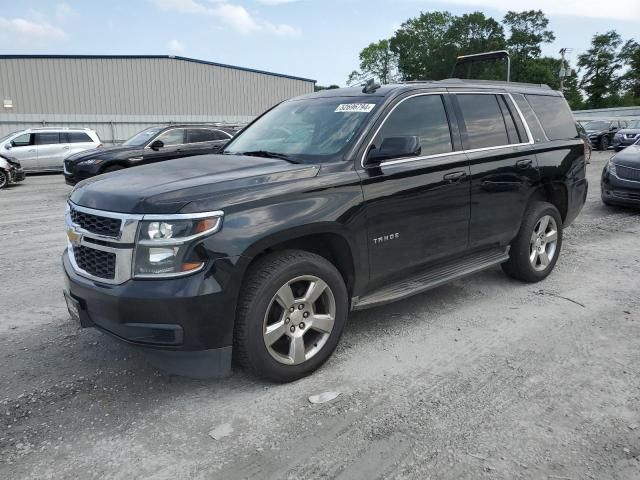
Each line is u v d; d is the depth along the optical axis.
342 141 3.85
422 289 4.10
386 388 3.38
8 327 4.39
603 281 5.48
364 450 2.76
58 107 32.69
